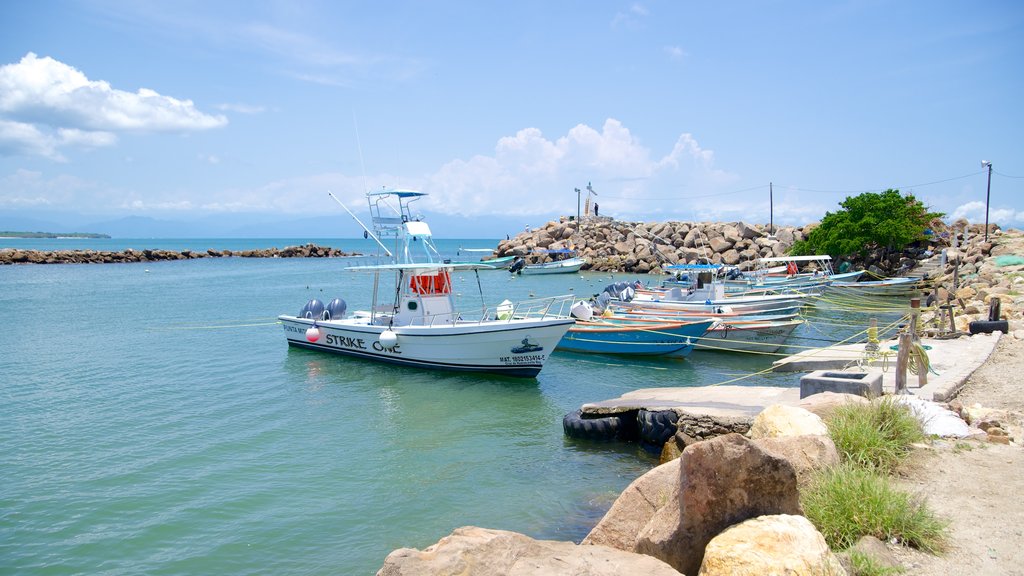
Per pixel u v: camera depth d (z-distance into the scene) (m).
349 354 21.66
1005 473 7.30
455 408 15.78
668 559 5.46
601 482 10.66
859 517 5.88
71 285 50.16
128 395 16.88
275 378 18.92
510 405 16.08
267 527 9.23
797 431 7.73
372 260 22.69
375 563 8.17
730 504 5.36
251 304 37.81
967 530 5.96
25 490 10.56
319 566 8.12
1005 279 30.92
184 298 41.06
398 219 21.92
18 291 45.12
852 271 49.56
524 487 10.55
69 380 18.58
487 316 20.52
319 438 13.34
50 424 14.23
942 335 17.70
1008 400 11.03
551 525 9.07
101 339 25.62
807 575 4.64
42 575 8.04
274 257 97.50
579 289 47.69
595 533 6.77
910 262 49.75
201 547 8.67
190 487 10.68
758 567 4.70
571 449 12.45
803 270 50.00
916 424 8.41
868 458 7.43
